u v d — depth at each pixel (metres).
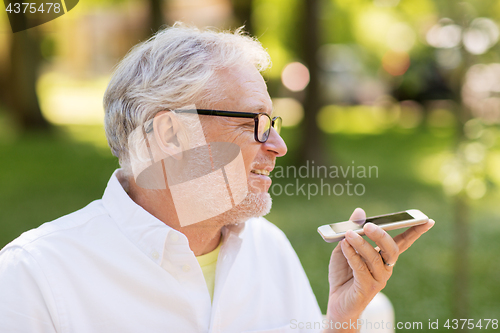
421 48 5.44
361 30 9.85
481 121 2.81
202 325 1.03
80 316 0.94
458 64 2.86
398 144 10.21
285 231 4.81
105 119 1.15
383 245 0.99
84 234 1.01
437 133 11.45
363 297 1.07
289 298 1.26
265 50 1.16
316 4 7.31
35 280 0.92
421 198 6.11
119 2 8.88
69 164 7.85
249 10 7.80
